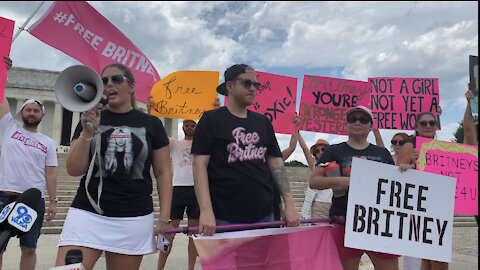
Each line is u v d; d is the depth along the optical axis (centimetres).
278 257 263
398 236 284
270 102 426
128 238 227
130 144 231
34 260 370
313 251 277
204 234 236
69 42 312
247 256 253
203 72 441
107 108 242
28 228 173
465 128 371
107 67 238
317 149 483
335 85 472
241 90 255
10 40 308
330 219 288
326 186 294
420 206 294
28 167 361
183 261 536
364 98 475
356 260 302
